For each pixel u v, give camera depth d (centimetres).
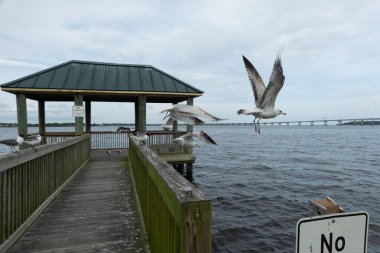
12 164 445
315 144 5588
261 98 507
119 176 1007
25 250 444
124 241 481
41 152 602
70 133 1441
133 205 674
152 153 515
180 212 225
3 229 426
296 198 1395
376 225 1013
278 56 489
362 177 2003
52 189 713
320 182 1812
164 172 342
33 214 561
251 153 3825
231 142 6353
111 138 1719
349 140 6962
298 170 2320
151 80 1666
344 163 2767
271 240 884
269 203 1301
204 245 223
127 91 1488
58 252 439
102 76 1605
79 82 1492
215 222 1038
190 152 1585
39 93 1442
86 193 777
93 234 507
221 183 1769
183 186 271
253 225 1007
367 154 3641
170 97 1795
